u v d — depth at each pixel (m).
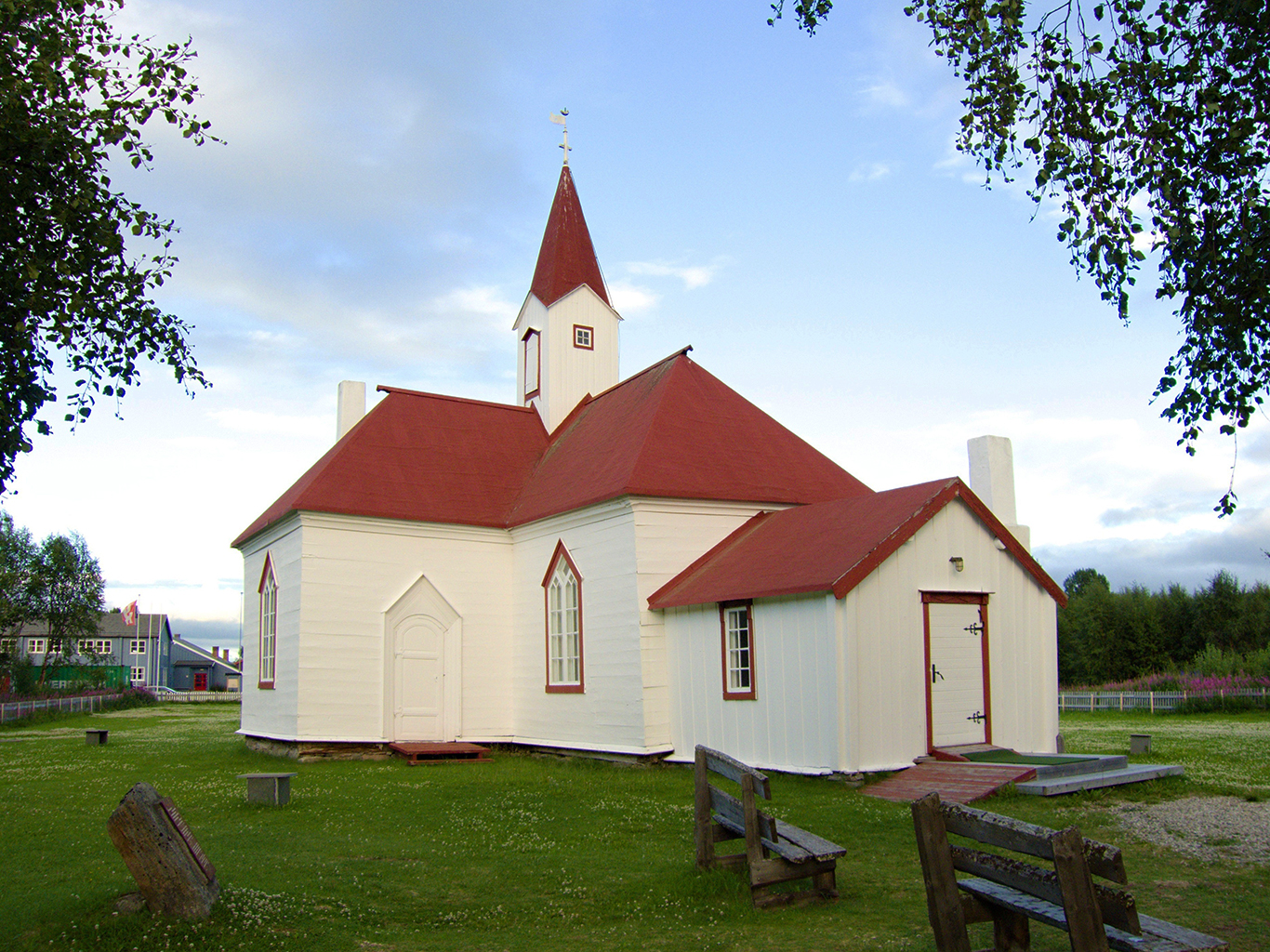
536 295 30.53
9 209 8.68
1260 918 7.94
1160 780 15.00
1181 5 8.98
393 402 26.75
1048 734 18.03
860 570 15.96
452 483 25.19
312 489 22.70
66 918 7.70
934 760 16.12
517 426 28.73
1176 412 9.40
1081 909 5.25
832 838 11.43
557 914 8.50
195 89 9.26
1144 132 9.11
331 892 8.98
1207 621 58.09
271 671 24.14
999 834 5.79
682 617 19.61
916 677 16.61
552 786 16.23
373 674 22.77
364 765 20.67
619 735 20.28
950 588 17.23
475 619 24.30
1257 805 12.85
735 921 8.20
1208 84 9.04
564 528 22.80
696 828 9.58
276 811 13.62
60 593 72.81
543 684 23.19
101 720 39.38
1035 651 18.16
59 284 8.84
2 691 61.81
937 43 10.15
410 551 23.69
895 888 9.19
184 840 8.14
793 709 16.62
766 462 22.98
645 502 20.41
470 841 11.48
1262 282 8.70
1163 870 9.62
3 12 8.36
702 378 24.95
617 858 10.55
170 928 7.49
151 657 92.44
